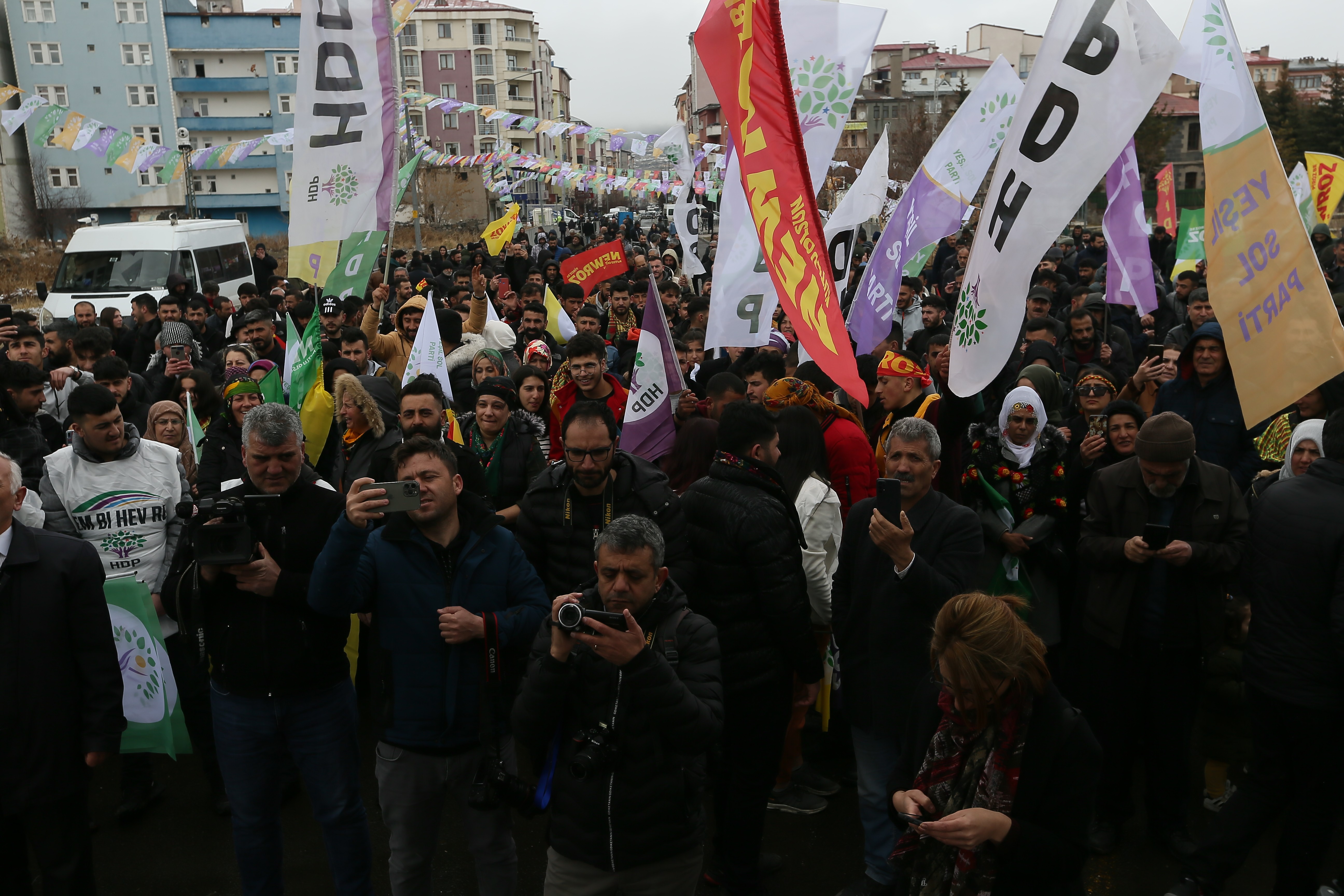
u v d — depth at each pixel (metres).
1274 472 4.83
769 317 5.98
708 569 3.83
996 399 6.86
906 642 3.68
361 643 5.59
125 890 4.24
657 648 3.02
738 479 3.85
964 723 2.55
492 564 3.57
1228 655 4.42
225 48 63.38
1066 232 25.83
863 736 3.82
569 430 3.82
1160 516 4.14
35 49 58.03
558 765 3.05
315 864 4.43
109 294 15.73
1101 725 4.28
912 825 2.53
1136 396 5.68
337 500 3.72
